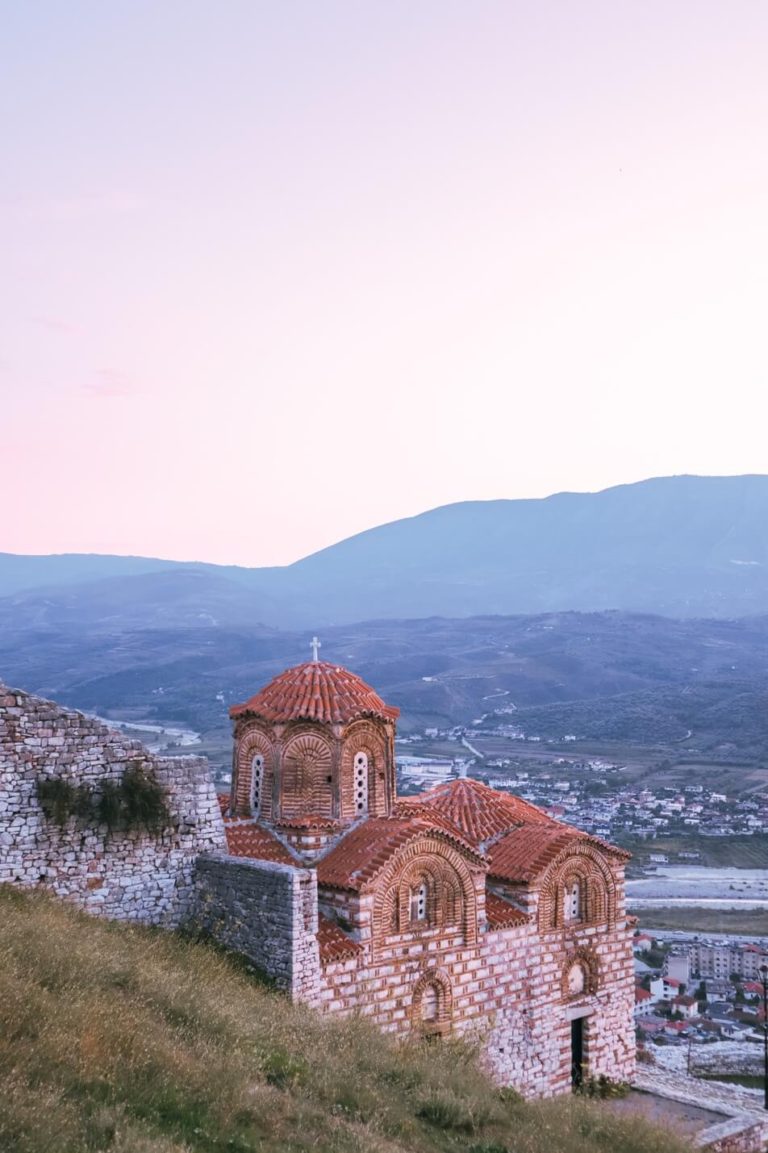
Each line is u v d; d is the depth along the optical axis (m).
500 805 37.44
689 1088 35.81
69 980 18.80
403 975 29.03
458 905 30.83
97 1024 16.55
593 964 35.00
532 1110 22.22
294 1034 20.66
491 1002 31.39
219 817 29.80
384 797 33.75
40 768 26.05
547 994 33.22
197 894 28.56
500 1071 31.31
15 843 25.38
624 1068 35.69
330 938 28.08
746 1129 30.41
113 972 20.44
